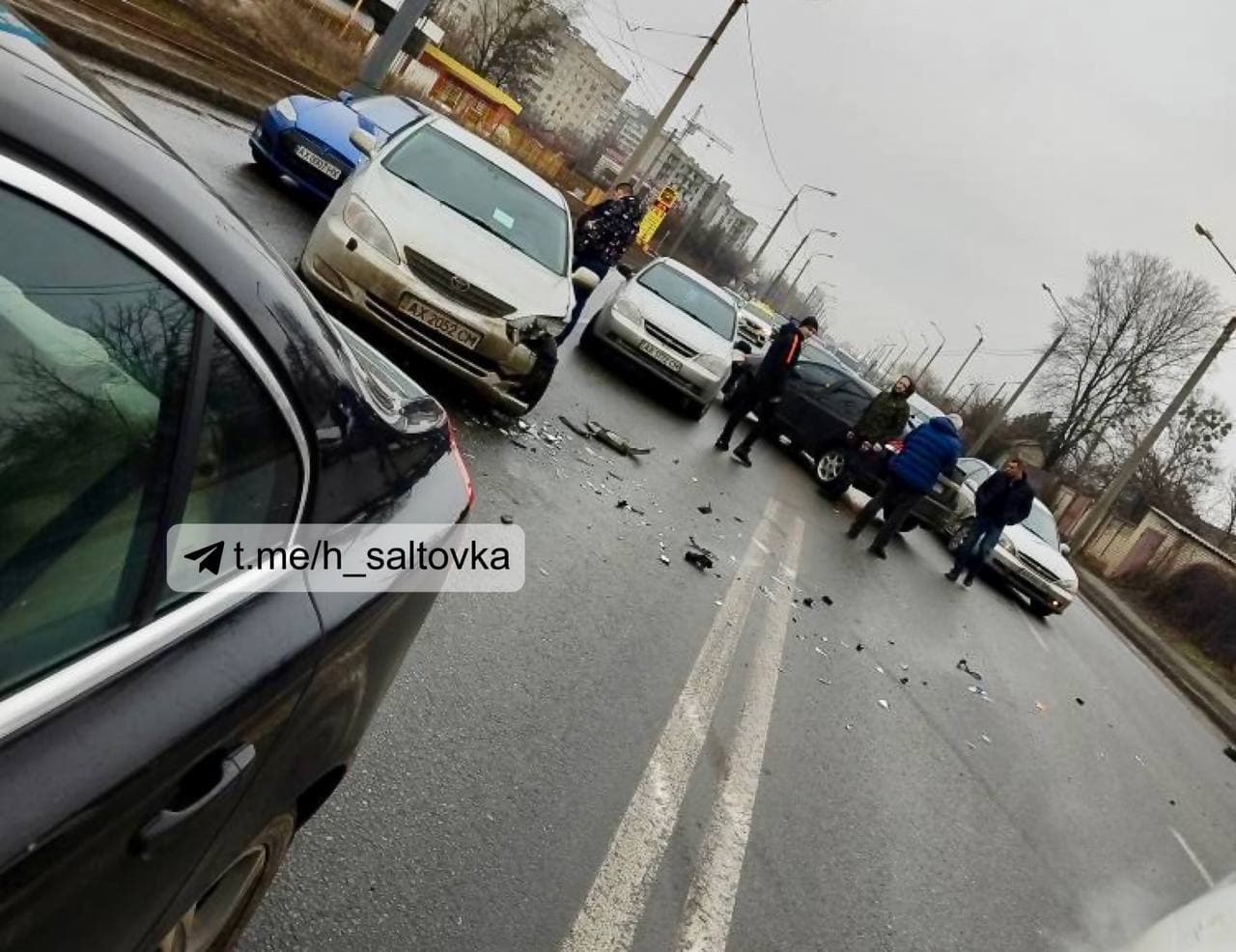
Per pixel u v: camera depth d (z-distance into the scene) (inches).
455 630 177.2
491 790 141.1
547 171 2095.2
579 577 229.8
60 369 50.5
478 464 255.6
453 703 156.1
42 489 49.5
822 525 457.4
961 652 374.0
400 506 83.7
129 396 53.7
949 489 610.5
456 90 1839.3
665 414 502.9
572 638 199.3
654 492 338.3
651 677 203.0
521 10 2738.7
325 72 1112.8
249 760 62.9
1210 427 2065.7
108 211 51.3
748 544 343.9
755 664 239.3
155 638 55.0
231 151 453.1
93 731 48.9
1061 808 262.7
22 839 43.7
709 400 501.7
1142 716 473.1
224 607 61.0
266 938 98.6
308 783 80.7
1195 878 265.4
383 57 592.1
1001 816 234.1
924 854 194.1
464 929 114.1
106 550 52.3
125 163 53.3
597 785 156.3
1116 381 2268.7
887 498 452.1
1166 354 2209.6
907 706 273.0
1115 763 342.3
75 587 50.3
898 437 507.5
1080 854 238.5
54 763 46.3
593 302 759.1
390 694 149.5
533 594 208.5
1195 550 1209.4
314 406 66.9
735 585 289.0
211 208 60.9
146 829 53.4
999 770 265.3
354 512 75.4
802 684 244.5
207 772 58.5
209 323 57.5
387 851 119.2
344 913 107.0
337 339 76.2
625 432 403.9
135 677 52.9
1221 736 596.1
